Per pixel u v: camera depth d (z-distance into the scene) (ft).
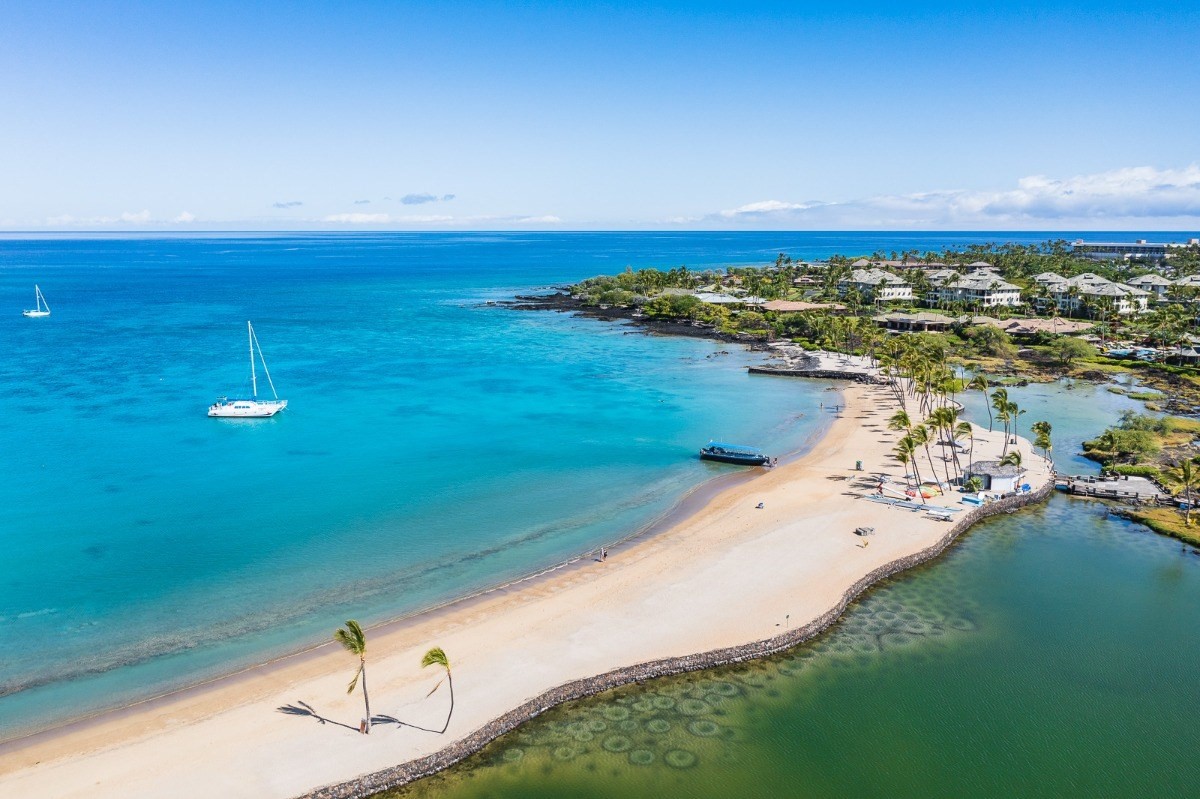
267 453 331.16
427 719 153.79
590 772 142.92
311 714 155.33
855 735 153.28
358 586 209.87
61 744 146.41
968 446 338.13
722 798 136.87
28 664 172.55
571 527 251.80
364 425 379.55
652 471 310.86
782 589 206.59
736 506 268.82
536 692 161.79
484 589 208.03
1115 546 239.91
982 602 205.46
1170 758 147.64
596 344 636.07
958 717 158.92
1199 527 249.34
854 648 183.62
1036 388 467.52
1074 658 179.93
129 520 255.29
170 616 193.57
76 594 204.74
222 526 250.98
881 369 513.45
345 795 136.26
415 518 259.39
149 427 371.97
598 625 188.55
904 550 230.48
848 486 287.89
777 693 166.40
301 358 565.53
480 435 362.94
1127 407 417.28
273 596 204.03
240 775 138.51
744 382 491.72
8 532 244.22
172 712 155.84
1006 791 139.23
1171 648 184.03
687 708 161.27
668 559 225.97
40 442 344.49
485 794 137.69
